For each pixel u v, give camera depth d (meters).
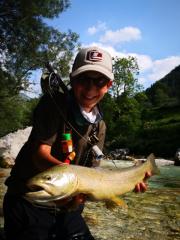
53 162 0.91
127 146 13.18
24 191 1.02
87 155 1.06
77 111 1.00
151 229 1.66
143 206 2.16
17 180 1.04
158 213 1.99
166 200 2.42
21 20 6.57
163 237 1.54
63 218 1.12
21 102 7.52
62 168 0.82
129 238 1.51
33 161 0.97
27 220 1.05
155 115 23.27
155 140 13.34
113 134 14.57
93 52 1.00
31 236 1.05
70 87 1.04
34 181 0.77
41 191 0.77
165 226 1.72
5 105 7.22
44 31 6.83
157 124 19.64
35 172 1.01
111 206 0.99
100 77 0.99
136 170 1.09
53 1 6.71
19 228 1.06
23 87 7.19
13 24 6.66
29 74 7.13
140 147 12.55
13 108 7.32
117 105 14.62
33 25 6.71
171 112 23.02
